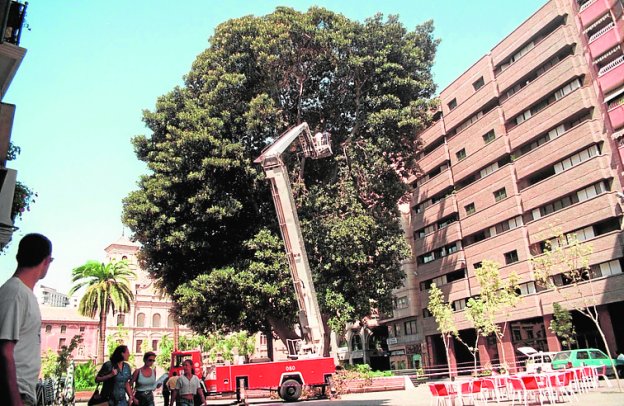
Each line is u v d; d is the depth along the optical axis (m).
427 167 50.25
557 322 32.22
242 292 25.53
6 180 6.91
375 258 29.81
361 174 30.03
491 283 29.47
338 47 29.31
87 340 77.56
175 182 26.58
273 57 27.05
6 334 3.01
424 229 50.84
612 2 31.95
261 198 29.36
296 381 20.83
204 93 28.77
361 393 26.38
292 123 32.22
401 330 53.25
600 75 32.12
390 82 30.81
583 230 33.53
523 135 38.84
